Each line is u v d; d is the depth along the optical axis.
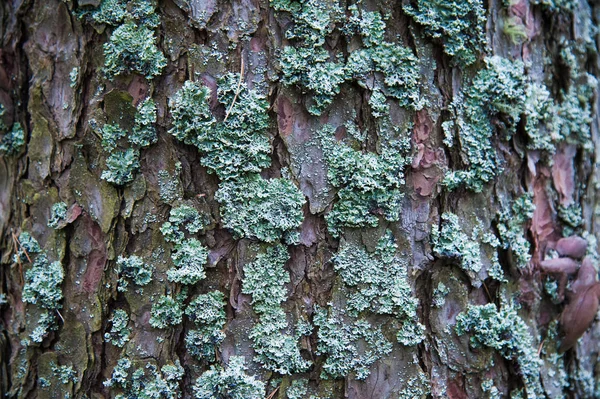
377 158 0.55
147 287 0.54
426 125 0.56
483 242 0.57
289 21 0.54
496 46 0.58
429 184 0.56
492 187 0.57
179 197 0.54
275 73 0.54
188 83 0.54
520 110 0.58
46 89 0.57
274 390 0.54
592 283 0.59
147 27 0.54
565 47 0.62
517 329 0.57
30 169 0.57
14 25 0.58
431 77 0.56
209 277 0.54
